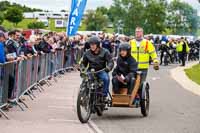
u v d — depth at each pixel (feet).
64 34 94.17
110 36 136.05
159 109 48.11
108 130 36.11
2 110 41.60
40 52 63.21
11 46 48.03
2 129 34.96
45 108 46.14
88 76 39.86
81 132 34.96
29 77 53.42
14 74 44.09
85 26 283.59
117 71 42.47
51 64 73.00
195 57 171.73
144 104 42.78
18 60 45.88
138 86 41.86
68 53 91.04
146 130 36.55
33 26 197.06
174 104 52.16
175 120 41.70
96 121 40.22
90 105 39.91
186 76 94.48
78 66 40.88
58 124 37.93
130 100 41.29
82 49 107.65
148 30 292.61
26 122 38.22
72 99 53.31
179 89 68.64
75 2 87.15
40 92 58.49
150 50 46.32
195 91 66.95
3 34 43.04
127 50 41.96
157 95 60.23
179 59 138.92
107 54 41.22
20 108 44.93
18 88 46.32
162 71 106.22
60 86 66.44
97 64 41.09
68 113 43.68
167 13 328.70
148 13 291.58
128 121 40.57
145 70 46.32
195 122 40.88
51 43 76.59
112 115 43.62
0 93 39.70
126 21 293.02
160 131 36.29
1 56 41.75
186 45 132.77
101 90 40.91
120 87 42.16
